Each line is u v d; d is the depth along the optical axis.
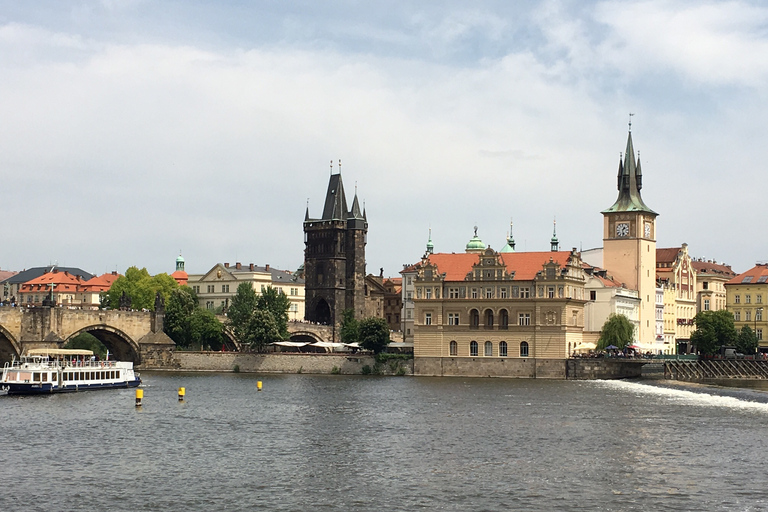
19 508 89.12
